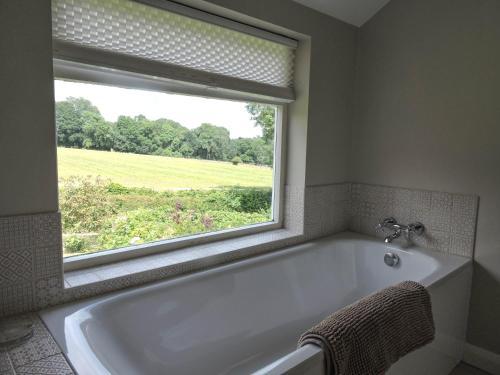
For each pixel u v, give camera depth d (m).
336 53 2.40
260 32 2.04
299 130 2.34
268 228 2.40
